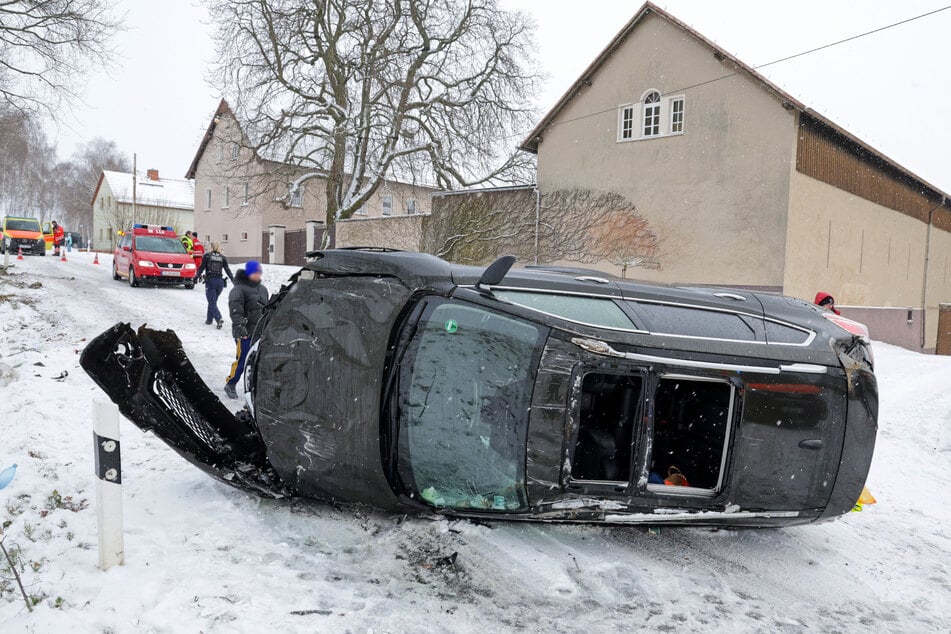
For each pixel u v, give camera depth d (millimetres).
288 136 23938
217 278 11961
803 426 3281
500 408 3297
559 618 2914
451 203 22734
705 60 17734
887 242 21672
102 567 2947
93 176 88188
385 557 3359
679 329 3350
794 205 16484
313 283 3811
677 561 3562
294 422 3705
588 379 3830
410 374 3473
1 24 20172
